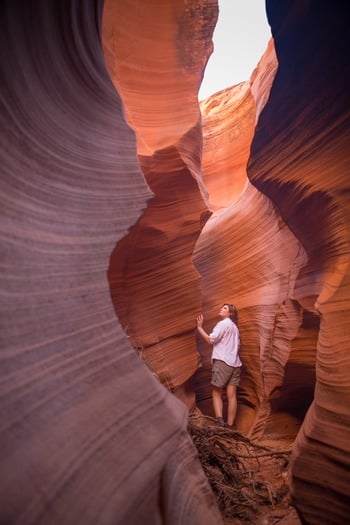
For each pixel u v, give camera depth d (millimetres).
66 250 1665
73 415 1329
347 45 2654
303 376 5043
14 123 1503
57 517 1036
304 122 3238
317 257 3861
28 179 1552
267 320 5852
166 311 6016
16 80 1532
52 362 1359
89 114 2125
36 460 1079
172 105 5953
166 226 5832
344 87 2779
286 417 5480
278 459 4613
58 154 1785
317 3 2777
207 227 8172
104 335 1768
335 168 3018
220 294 7395
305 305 4211
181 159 5598
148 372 1973
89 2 2213
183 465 1813
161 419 1792
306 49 3053
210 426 4480
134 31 5871
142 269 5828
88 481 1213
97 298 1817
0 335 1151
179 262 6031
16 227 1387
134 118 5688
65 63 1951
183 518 1591
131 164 2350
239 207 7480
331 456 2652
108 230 2010
